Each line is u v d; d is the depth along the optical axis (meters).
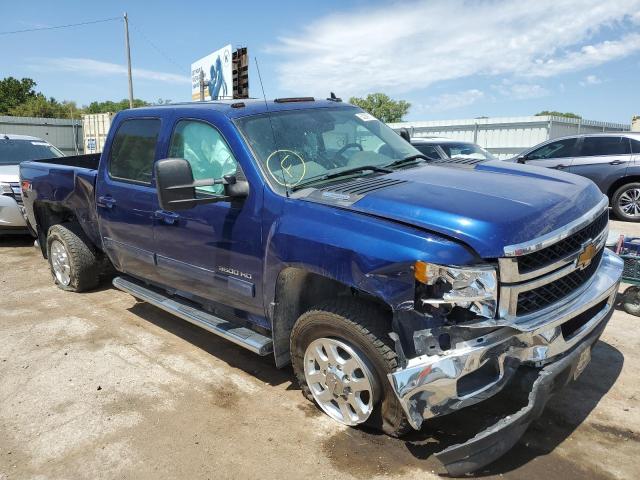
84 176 5.23
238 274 3.53
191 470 2.92
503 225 2.53
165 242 4.11
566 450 2.98
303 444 3.10
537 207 2.75
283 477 2.84
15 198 8.17
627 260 4.75
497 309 2.51
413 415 2.57
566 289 2.83
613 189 10.39
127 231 4.56
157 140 4.20
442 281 2.49
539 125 18.41
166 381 3.93
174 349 4.49
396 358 2.81
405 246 2.58
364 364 2.93
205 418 3.42
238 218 3.44
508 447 2.56
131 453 3.09
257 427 3.29
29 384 3.94
